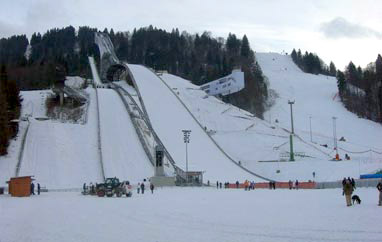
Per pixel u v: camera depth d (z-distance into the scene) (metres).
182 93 127.69
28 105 106.38
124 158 73.69
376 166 68.69
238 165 78.19
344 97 166.00
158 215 25.48
